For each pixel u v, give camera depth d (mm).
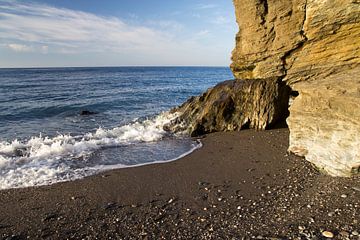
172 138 14102
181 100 32656
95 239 5734
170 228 6004
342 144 7520
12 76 97625
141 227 6109
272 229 5496
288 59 14836
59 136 15250
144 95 37688
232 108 14875
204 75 117000
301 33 13859
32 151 12203
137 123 17828
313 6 12797
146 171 9586
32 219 6578
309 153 9148
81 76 98750
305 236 5039
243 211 6547
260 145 11914
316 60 13602
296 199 6777
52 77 90500
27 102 30203
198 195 7625
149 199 7492
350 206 5824
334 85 8625
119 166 10164
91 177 9125
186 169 9703
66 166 10195
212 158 10766
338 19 12148
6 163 10438
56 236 5895
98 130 16188
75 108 26203
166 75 112375
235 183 8312
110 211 6887
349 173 7254
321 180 7633
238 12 17297
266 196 7270
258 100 14273
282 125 14445
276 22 14844
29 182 8758
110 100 31766
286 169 8992
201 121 14703
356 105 7273
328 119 8219
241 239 5277
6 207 7176
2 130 17594
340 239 4809
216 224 6035
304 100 9594
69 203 7340
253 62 16688
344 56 12594
